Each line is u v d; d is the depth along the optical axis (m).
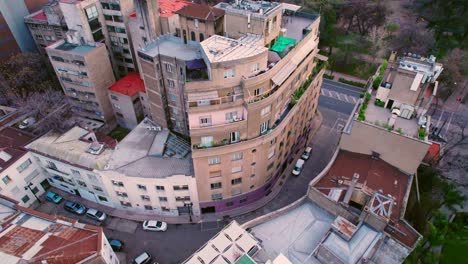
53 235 42.88
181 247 55.03
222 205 58.31
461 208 59.38
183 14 54.84
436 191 58.72
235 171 53.16
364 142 48.06
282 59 48.84
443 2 102.25
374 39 98.75
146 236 56.66
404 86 47.47
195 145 48.84
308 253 39.59
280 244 40.53
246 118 47.59
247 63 44.00
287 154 64.50
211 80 44.16
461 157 69.38
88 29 71.00
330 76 97.56
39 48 88.81
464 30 97.81
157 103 61.03
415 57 51.25
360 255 36.88
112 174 53.69
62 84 74.50
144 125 64.38
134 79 75.69
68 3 67.75
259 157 53.28
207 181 53.19
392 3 127.94
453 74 83.69
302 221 43.12
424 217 51.62
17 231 43.56
